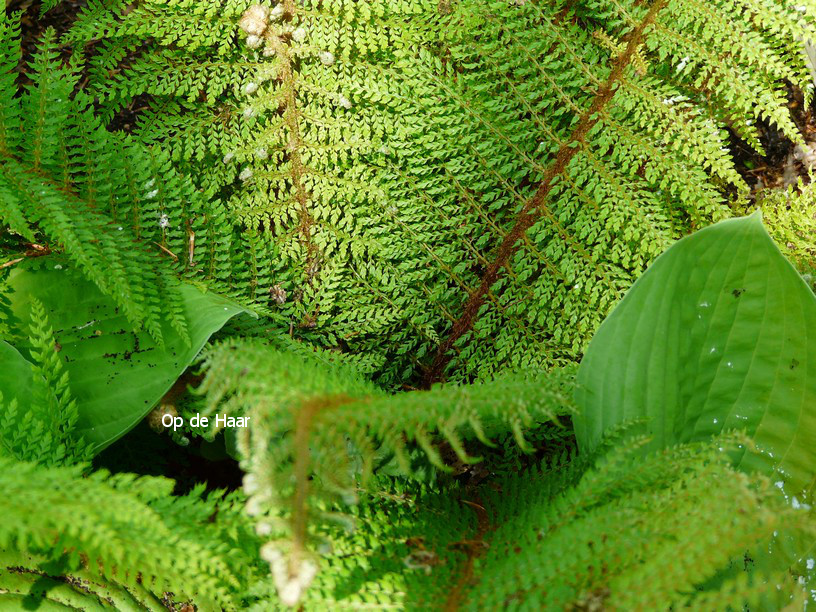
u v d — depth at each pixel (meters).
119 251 1.17
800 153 1.38
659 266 1.13
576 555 1.03
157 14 1.25
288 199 1.29
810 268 1.31
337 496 1.02
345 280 1.30
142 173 1.20
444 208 1.29
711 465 1.05
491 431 1.21
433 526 1.13
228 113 1.29
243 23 1.25
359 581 1.07
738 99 1.24
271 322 1.28
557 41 1.25
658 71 1.32
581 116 1.26
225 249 1.23
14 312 1.18
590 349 1.16
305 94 1.29
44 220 1.14
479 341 1.30
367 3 1.27
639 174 1.32
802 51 1.30
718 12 1.22
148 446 1.25
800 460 1.15
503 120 1.28
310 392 1.02
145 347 1.18
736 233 1.11
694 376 1.15
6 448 1.11
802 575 1.14
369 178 1.29
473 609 1.03
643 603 1.00
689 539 1.01
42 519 0.99
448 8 1.30
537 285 1.27
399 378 1.32
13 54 1.19
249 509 1.00
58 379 1.16
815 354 1.13
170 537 1.03
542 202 1.26
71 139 1.19
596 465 1.09
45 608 1.08
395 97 1.28
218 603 1.10
